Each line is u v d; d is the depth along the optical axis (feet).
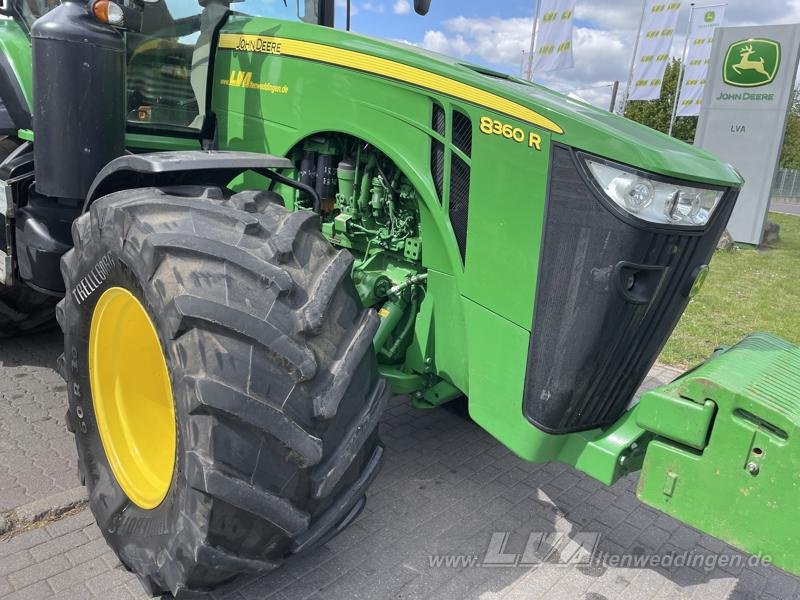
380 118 7.76
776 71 35.04
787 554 5.59
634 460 6.96
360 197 8.35
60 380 11.78
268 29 8.83
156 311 5.94
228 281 5.84
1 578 7.04
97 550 7.61
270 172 8.16
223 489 5.52
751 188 36.55
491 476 9.83
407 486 9.42
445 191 7.37
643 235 6.02
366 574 7.53
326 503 6.35
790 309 22.12
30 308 12.35
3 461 9.18
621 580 7.81
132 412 7.56
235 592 7.07
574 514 9.07
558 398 6.70
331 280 6.37
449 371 7.96
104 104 8.16
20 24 10.78
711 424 5.93
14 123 10.29
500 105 6.72
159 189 7.03
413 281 8.04
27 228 9.32
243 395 5.53
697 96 61.31
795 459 5.43
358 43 7.98
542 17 52.34
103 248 6.69
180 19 9.59
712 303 22.41
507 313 6.95
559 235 6.40
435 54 8.15
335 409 5.98
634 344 6.76
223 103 9.49
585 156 6.14
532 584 7.63
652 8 57.52
